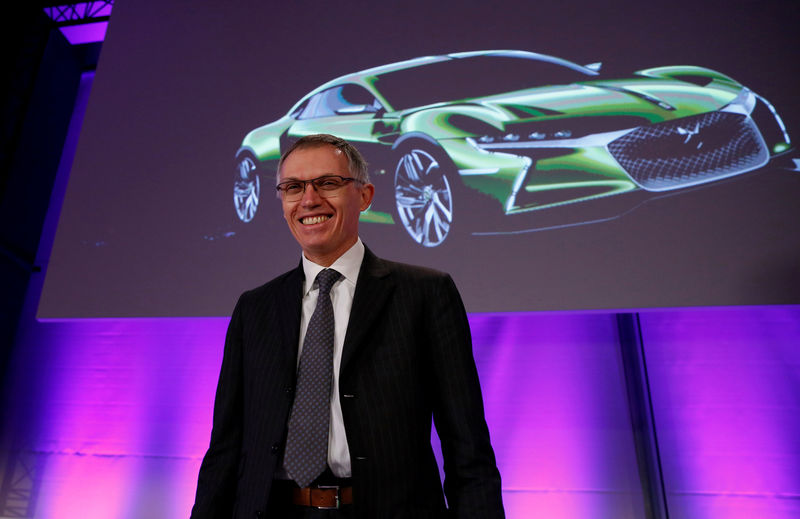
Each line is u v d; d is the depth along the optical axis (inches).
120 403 123.2
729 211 79.8
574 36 94.3
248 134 102.9
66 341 131.8
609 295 80.4
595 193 85.0
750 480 93.6
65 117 152.9
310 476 30.9
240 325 41.3
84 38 158.1
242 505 32.4
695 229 80.2
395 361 34.4
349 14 106.8
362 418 32.2
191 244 97.5
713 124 84.0
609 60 91.4
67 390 126.9
